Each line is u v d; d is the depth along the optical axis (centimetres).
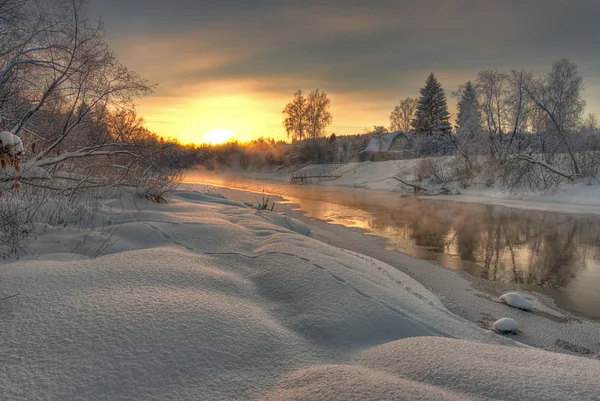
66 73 714
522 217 1703
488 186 2784
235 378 230
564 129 2417
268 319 326
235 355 254
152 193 916
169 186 1055
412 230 1353
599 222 1564
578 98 2419
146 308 293
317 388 210
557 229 1398
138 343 247
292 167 5725
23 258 409
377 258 936
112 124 881
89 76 753
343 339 316
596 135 2547
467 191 2841
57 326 255
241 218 849
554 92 2453
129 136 910
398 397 194
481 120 3014
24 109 752
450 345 287
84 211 639
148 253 449
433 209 2003
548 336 521
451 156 3544
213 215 823
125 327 262
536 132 2716
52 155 789
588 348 487
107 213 686
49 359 222
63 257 428
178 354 243
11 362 216
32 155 675
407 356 266
